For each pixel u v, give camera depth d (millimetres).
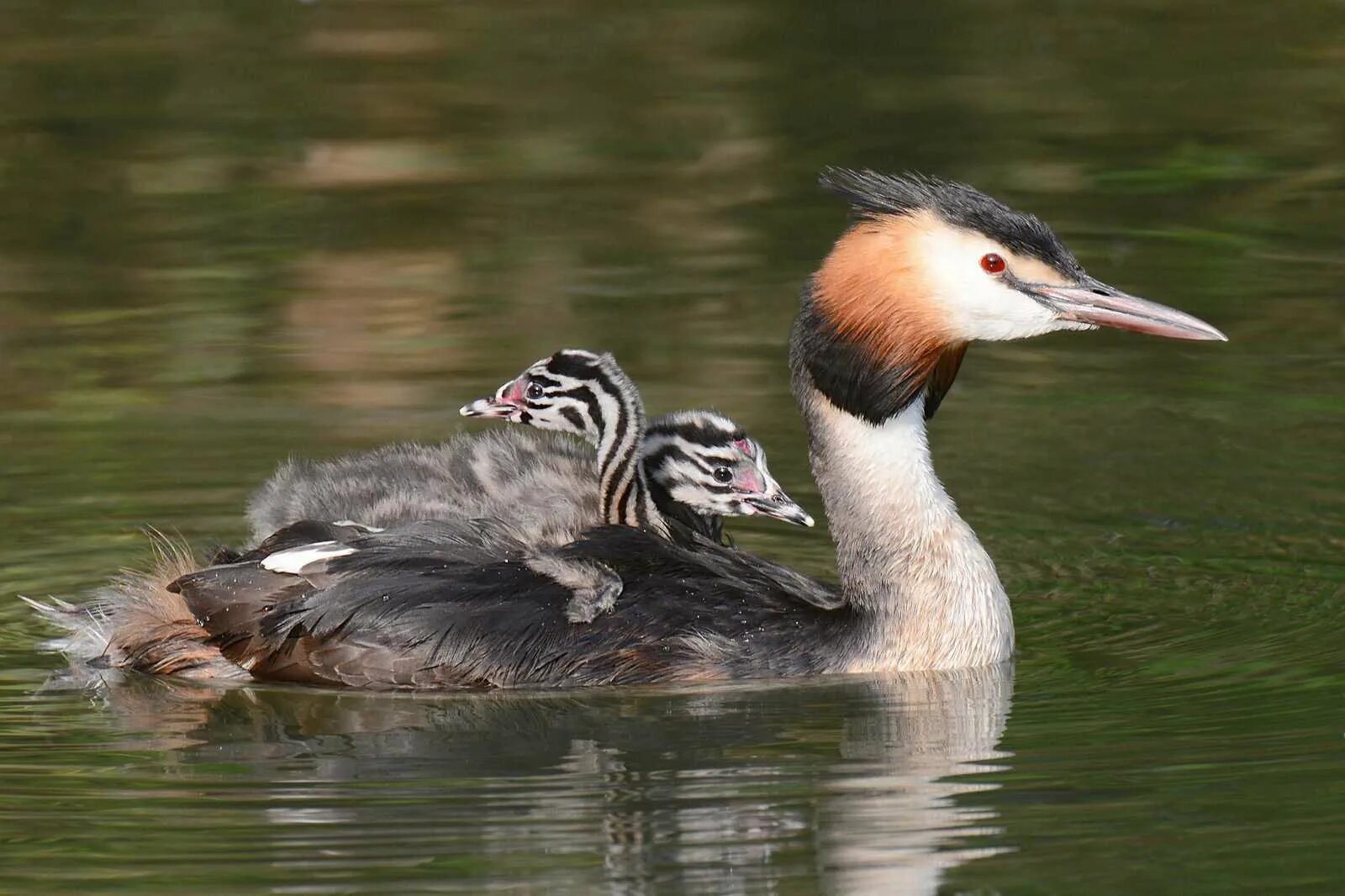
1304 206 21547
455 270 19828
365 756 10938
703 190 22156
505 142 23734
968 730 11211
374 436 15938
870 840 9773
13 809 10211
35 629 13023
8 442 15922
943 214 12328
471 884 9359
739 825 9992
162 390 17062
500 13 29141
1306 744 10820
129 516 14602
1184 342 18406
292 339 18141
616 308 18781
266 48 27297
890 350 12344
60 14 28875
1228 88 25391
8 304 19000
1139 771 10539
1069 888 9297
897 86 25688
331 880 9391
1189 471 15531
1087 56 26828
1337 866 9422
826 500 12594
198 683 12219
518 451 13859
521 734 11266
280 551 12406
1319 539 14227
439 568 12219
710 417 14008
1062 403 17062
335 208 21672
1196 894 9172
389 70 26438
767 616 12297
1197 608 13117
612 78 26125
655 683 11992
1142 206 21594
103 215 21422
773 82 25906
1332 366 17578
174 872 9484
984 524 14656
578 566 12312
